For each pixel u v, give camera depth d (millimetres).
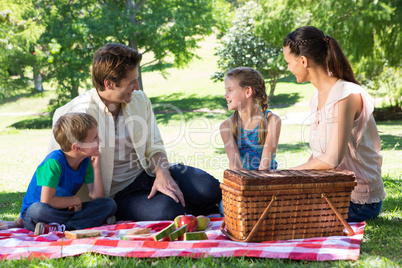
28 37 19859
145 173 3320
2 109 26938
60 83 23031
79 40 22734
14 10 19547
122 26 22156
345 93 2668
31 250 2346
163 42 23516
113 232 2732
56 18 22719
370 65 15391
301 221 2463
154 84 32219
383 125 15375
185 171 3283
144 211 3053
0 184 6461
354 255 2143
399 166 6332
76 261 2176
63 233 2746
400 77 18266
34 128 21312
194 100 26516
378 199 2859
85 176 3123
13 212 4129
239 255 2182
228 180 2535
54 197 2857
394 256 2203
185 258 2168
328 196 2473
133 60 2982
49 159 2844
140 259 2227
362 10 13562
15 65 21500
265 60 23141
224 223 2711
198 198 3209
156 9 23391
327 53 2826
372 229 2699
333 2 13758
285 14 15125
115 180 3219
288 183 2402
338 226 2520
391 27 14047
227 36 24219
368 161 2836
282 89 26969
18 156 10453
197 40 25625
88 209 2900
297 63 2859
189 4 24344
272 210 2414
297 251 2203
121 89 2986
